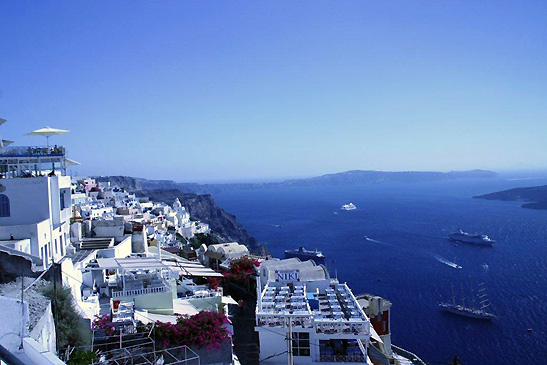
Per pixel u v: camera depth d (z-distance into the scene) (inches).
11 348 593.9
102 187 5467.5
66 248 1517.0
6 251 940.6
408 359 2018.9
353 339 1353.3
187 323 1026.1
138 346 964.6
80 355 794.2
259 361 1300.4
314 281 1637.6
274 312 1355.8
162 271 1467.8
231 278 2030.0
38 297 810.8
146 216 3939.5
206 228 5561.0
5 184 1347.2
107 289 1305.4
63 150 1748.3
